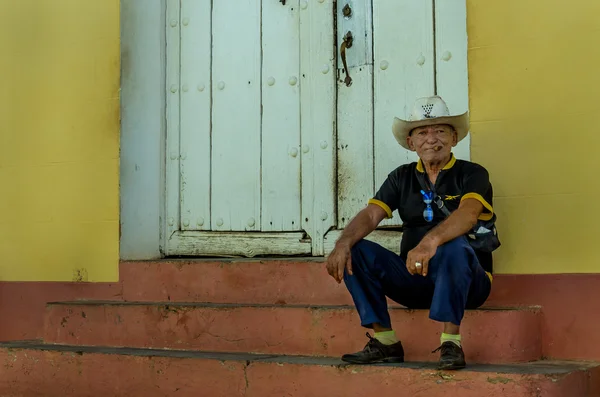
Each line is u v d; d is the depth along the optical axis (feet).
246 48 18.06
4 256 19.39
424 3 16.22
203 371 13.89
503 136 14.40
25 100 19.42
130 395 14.52
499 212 14.33
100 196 18.35
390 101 16.49
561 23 14.07
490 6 14.61
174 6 18.83
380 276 12.77
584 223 13.71
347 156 16.87
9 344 16.44
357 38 16.89
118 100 18.37
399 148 16.37
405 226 13.44
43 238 18.94
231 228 17.95
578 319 13.57
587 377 12.45
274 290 15.83
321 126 17.15
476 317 12.92
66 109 18.95
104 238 18.19
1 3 19.67
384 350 12.76
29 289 18.95
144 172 18.42
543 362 13.20
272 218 17.53
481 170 12.87
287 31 17.66
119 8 18.58
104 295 17.94
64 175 18.83
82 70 18.88
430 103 13.00
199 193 18.31
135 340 15.70
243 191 17.87
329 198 16.97
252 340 14.66
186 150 18.49
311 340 14.17
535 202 14.10
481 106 14.60
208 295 16.49
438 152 12.91
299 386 13.07
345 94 16.96
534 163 14.15
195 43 18.57
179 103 18.63
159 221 18.53
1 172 19.54
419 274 12.35
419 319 13.29
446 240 11.87
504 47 14.47
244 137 17.94
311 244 17.07
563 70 14.02
